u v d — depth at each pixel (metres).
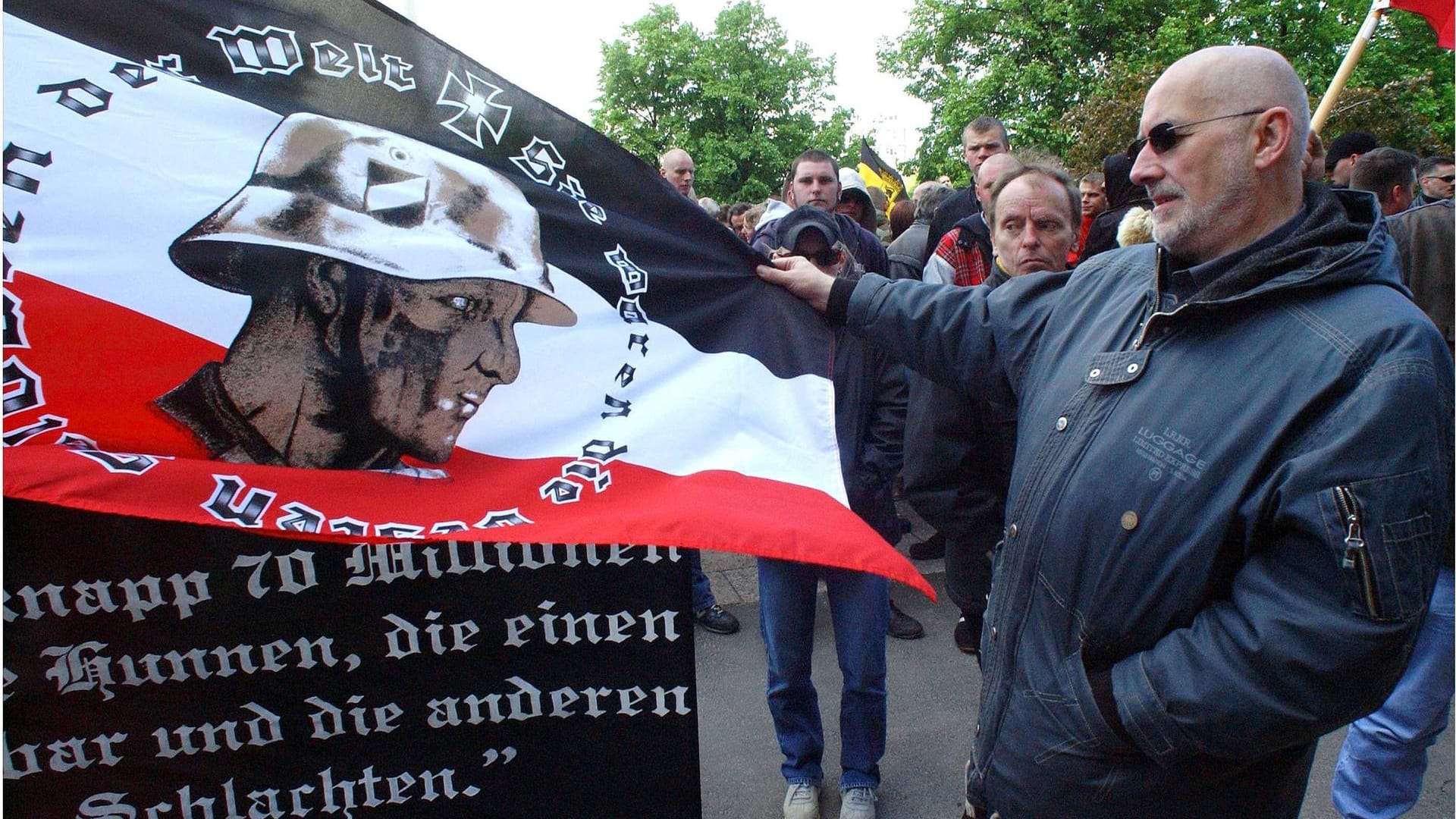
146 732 1.48
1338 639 1.04
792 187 3.12
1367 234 1.16
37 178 1.26
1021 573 1.34
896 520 2.51
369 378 1.41
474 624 1.56
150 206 1.31
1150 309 1.32
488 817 1.63
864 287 1.71
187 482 1.29
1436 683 1.99
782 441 1.68
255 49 1.38
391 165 1.45
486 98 1.53
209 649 1.48
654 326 1.64
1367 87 9.69
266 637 1.50
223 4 1.36
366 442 1.41
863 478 2.34
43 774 1.45
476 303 1.49
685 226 1.70
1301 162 1.23
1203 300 1.18
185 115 1.34
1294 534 1.09
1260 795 1.25
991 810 1.45
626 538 1.41
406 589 1.53
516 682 1.59
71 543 1.40
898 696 3.02
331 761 1.56
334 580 1.50
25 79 1.26
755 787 2.57
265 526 1.30
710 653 3.36
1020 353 1.53
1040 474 1.33
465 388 1.47
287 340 1.37
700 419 1.62
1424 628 2.00
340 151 1.42
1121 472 1.21
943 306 1.65
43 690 1.43
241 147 1.36
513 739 1.61
